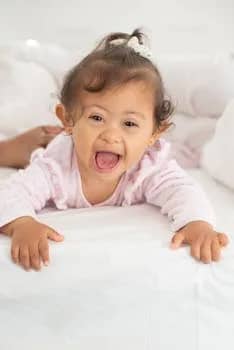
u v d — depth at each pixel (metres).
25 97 1.66
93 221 0.95
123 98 0.95
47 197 1.03
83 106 0.97
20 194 0.96
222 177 1.20
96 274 0.85
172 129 1.62
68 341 0.87
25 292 0.85
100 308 0.87
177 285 0.88
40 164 1.04
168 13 2.10
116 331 0.88
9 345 0.86
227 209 1.05
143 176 1.04
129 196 1.06
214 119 1.65
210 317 0.90
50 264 0.84
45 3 2.06
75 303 0.86
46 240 0.85
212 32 2.11
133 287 0.86
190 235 0.90
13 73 1.70
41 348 0.87
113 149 0.96
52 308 0.86
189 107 1.66
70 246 0.85
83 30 2.10
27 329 0.86
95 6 2.08
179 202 0.97
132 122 0.97
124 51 1.03
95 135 0.96
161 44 2.12
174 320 0.89
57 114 1.05
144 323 0.88
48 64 1.84
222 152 1.22
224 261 0.89
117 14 2.10
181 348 0.90
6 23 2.08
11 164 1.36
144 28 2.11
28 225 0.88
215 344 0.91
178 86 1.66
